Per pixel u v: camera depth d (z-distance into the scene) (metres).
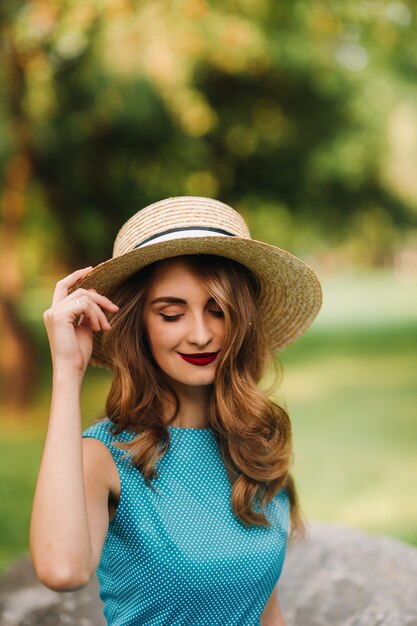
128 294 1.98
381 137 13.56
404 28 8.43
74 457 1.61
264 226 14.38
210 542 1.88
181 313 1.94
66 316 1.72
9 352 9.09
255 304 2.17
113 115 9.18
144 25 8.12
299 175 13.11
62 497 1.57
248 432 1.99
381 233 20.20
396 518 5.77
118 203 10.88
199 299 1.93
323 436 8.31
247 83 11.14
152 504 1.87
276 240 15.32
